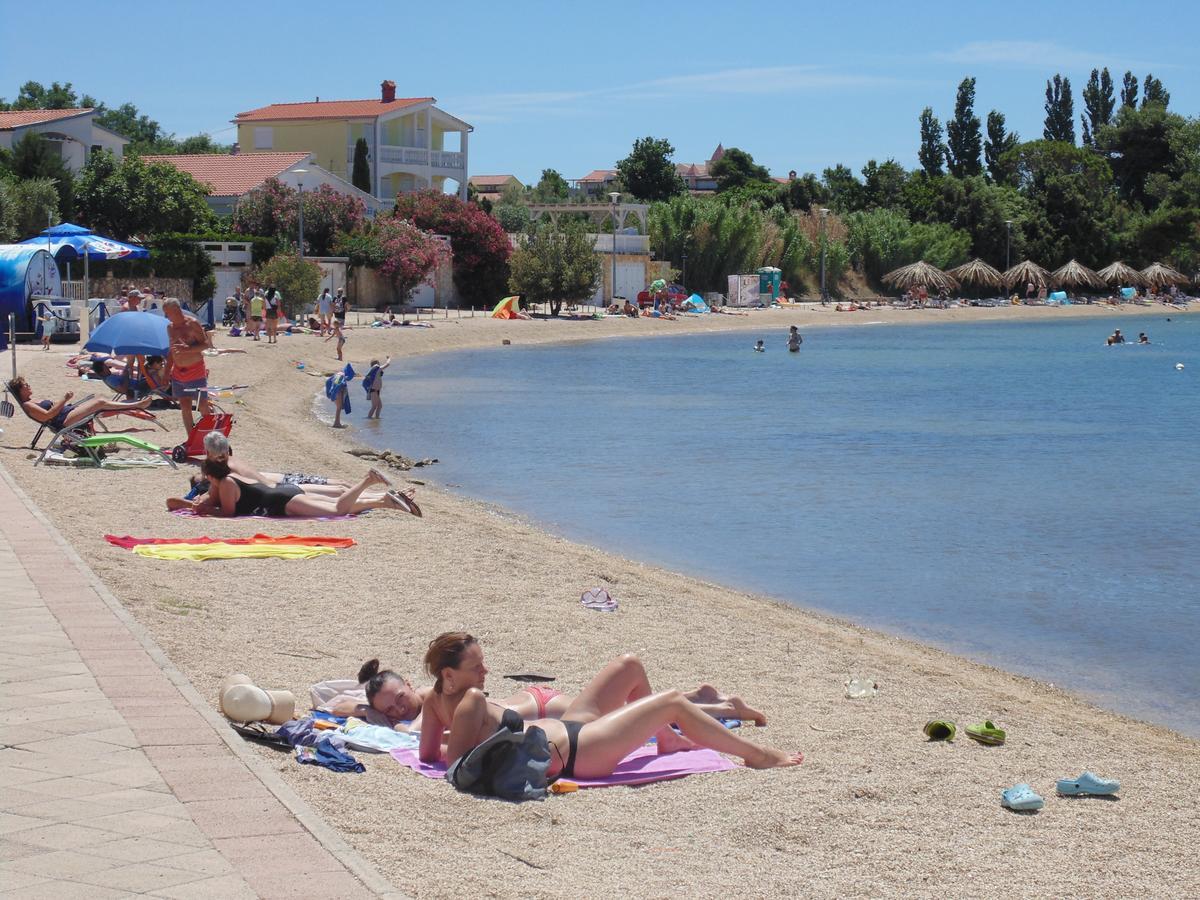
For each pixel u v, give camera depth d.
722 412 34.84
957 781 7.84
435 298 69.56
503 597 12.22
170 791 5.90
